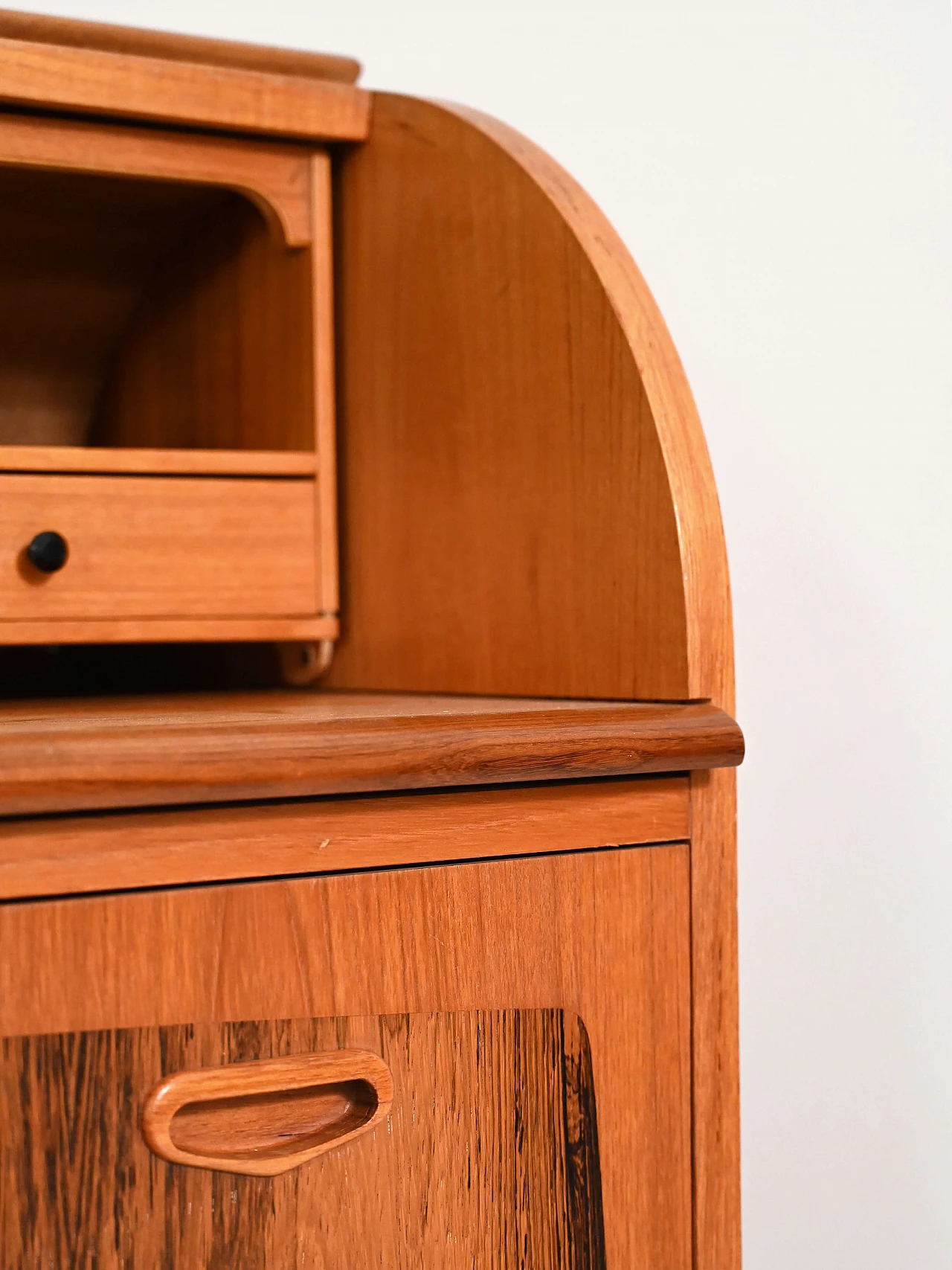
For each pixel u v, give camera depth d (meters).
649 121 1.24
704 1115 0.58
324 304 0.85
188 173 0.81
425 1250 0.51
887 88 1.30
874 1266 1.28
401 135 0.81
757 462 1.25
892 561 1.29
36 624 0.76
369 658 0.88
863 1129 1.28
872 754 1.29
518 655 0.73
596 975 0.56
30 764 0.43
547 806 0.55
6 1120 0.44
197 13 1.12
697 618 0.61
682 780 0.59
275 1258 0.48
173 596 0.80
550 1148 0.54
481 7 1.21
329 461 0.85
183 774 0.46
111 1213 0.46
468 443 0.77
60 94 0.75
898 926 1.29
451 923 0.52
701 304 1.24
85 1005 0.46
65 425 1.05
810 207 1.28
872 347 1.29
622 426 0.65
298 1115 0.51
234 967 0.48
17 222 0.91
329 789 0.48
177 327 0.99
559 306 0.69
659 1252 0.57
